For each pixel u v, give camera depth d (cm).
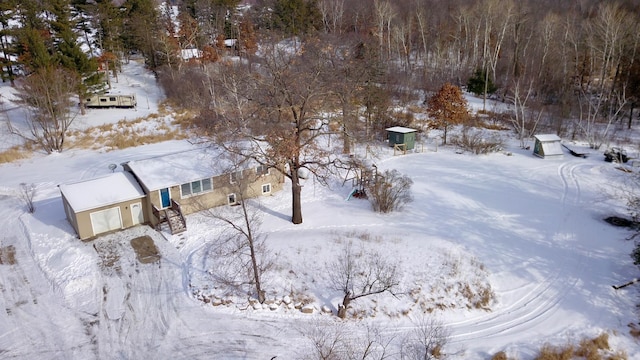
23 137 4044
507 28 6322
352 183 3209
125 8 6625
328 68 3488
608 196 3083
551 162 3756
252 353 1675
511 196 3064
